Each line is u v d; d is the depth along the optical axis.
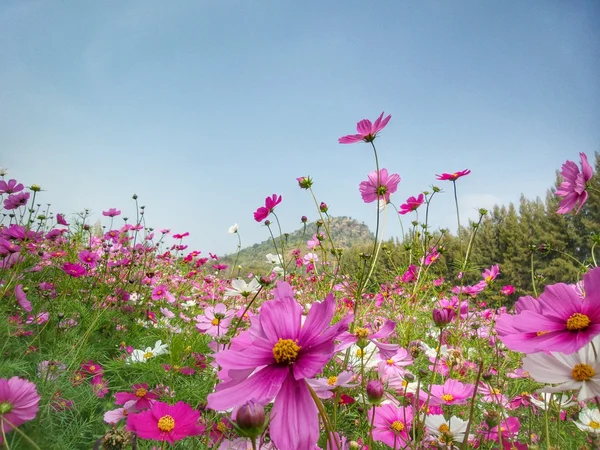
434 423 0.43
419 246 1.17
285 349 0.24
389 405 0.49
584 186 0.56
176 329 1.03
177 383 0.75
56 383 0.65
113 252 1.62
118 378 0.79
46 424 0.55
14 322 0.85
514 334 0.27
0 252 1.01
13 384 0.32
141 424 0.33
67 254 1.46
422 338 0.94
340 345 0.28
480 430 0.49
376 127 0.73
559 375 0.26
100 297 1.16
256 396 0.23
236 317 0.71
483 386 0.61
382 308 1.21
